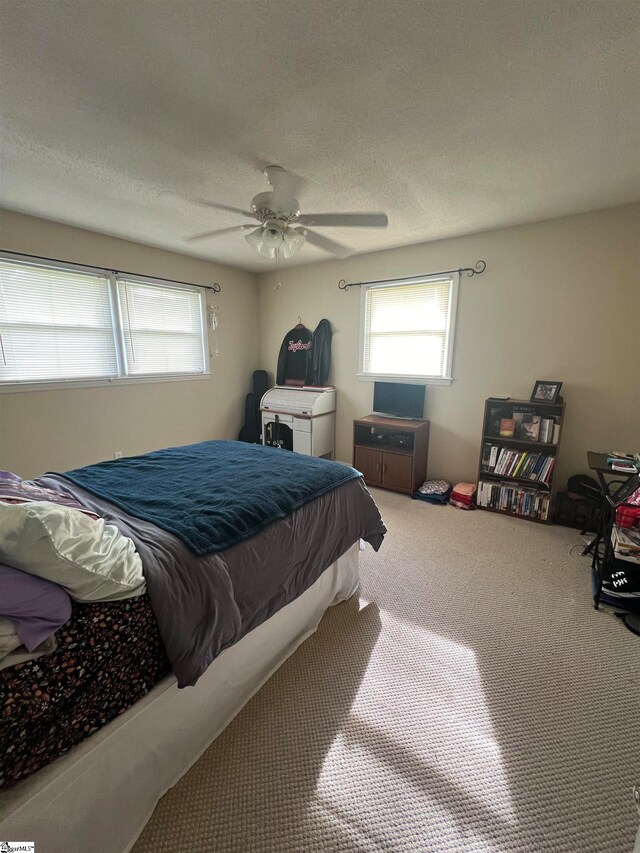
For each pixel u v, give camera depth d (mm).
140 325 3805
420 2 1128
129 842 1038
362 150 1947
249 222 3002
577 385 3059
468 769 1230
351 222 2209
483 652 1726
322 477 1960
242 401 5031
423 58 1337
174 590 1103
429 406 3865
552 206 2705
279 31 1225
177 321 4141
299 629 1735
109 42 1260
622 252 2748
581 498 2955
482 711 1438
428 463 3965
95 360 3490
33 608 832
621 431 2932
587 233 2848
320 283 4422
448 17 1177
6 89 1481
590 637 1821
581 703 1473
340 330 4367
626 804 1129
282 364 4836
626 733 1352
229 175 2217
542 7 1142
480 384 3525
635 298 2754
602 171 2174
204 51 1305
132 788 1040
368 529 2092
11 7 1128
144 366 3893
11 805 795
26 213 2861
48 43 1260
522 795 1156
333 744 1311
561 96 1531
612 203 2664
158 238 3479
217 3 1128
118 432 3725
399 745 1307
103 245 3371
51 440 3242
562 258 2971
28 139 1843
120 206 2707
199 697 1233
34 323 3072
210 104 1588
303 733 1348
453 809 1120
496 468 3268
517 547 2688
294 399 4391
